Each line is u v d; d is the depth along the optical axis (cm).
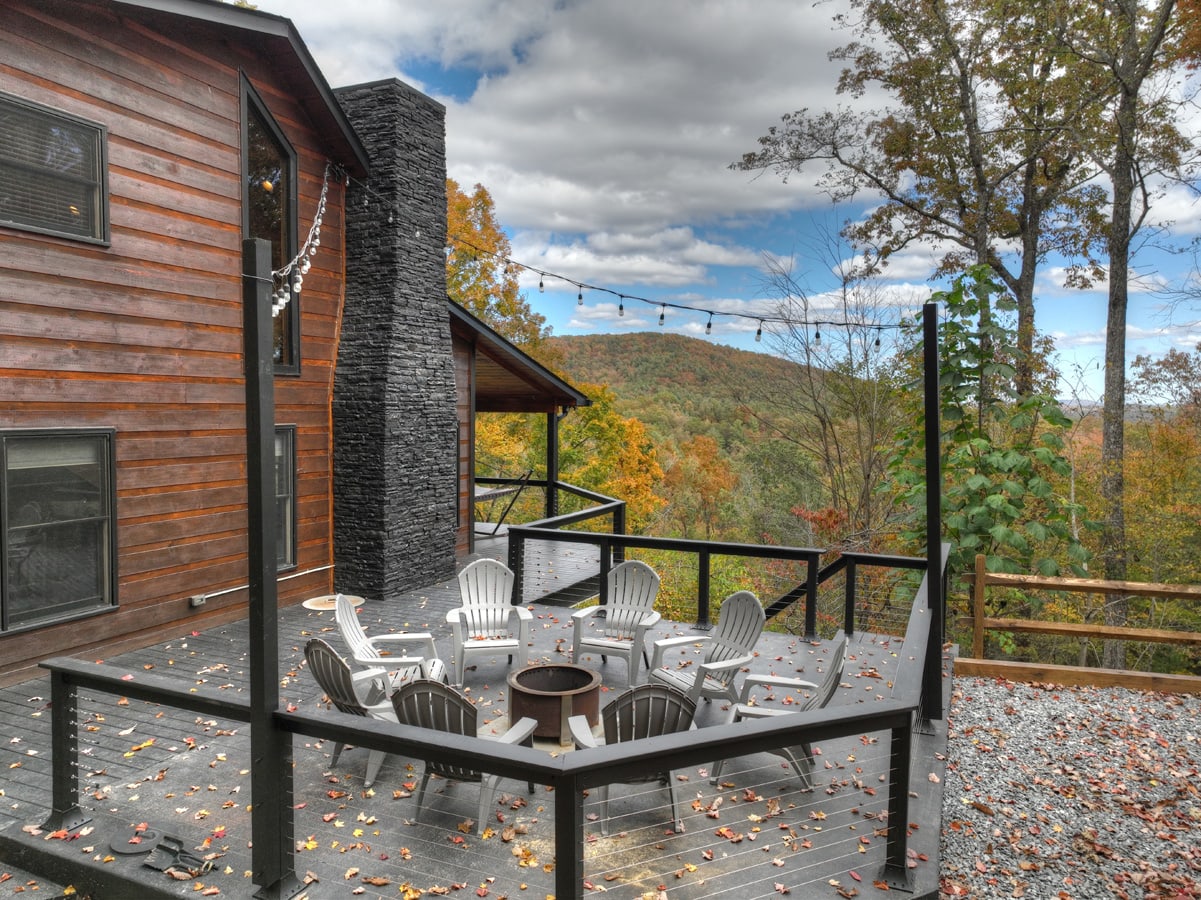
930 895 342
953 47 1527
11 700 566
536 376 1323
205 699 337
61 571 635
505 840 377
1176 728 600
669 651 732
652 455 3152
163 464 719
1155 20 1431
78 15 624
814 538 1505
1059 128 1462
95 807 408
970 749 561
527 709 479
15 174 586
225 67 764
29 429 600
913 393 1234
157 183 698
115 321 667
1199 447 1466
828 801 427
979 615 732
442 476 1016
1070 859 422
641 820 402
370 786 430
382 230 927
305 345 896
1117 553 1377
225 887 334
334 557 942
